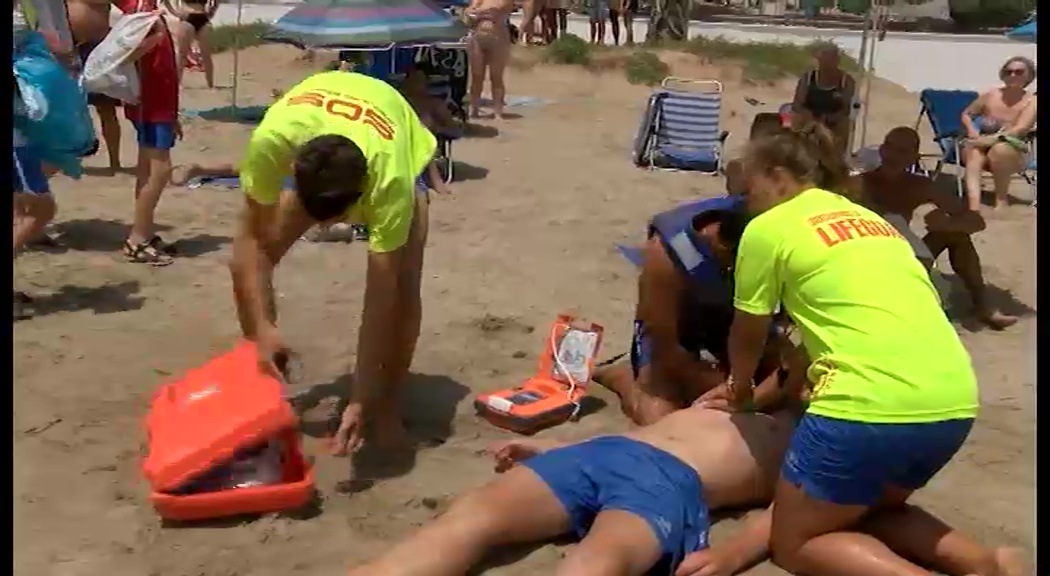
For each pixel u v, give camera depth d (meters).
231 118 12.24
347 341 5.65
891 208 6.21
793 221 3.56
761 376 4.51
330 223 3.84
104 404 4.80
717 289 4.40
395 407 4.44
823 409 3.41
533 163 10.58
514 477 3.68
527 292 6.58
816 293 3.48
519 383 5.19
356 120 3.85
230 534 3.78
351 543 3.75
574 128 12.73
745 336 3.75
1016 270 7.37
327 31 9.22
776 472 4.03
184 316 5.97
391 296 3.97
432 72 9.84
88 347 5.45
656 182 9.94
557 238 7.86
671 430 4.05
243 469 3.96
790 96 16.09
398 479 4.18
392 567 3.38
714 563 3.53
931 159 11.45
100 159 9.87
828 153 3.78
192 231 7.68
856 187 3.86
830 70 9.81
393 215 3.81
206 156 10.28
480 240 7.69
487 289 6.60
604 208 8.86
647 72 16.69
